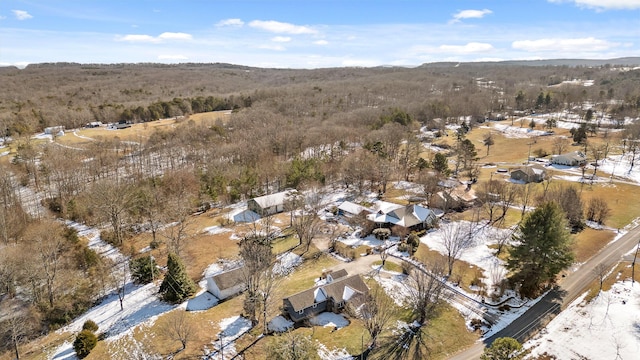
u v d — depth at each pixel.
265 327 46.66
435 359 41.91
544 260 51.72
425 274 55.91
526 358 41.72
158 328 48.16
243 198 95.44
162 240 72.00
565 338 44.62
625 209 82.81
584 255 63.16
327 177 103.38
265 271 52.69
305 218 75.62
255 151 110.25
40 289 54.16
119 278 59.59
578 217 74.12
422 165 104.81
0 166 89.12
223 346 44.53
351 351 43.16
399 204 84.38
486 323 47.59
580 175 106.94
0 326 46.75
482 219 79.00
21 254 55.94
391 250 67.12
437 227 76.12
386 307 49.75
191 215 85.62
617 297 51.91
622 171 108.81
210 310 51.81
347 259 64.56
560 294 53.22
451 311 49.94
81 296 54.28
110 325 49.56
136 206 78.12
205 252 68.00
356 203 88.88
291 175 98.19
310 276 59.12
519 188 87.50
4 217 69.00
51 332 49.47
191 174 96.19
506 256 63.50
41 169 99.00
